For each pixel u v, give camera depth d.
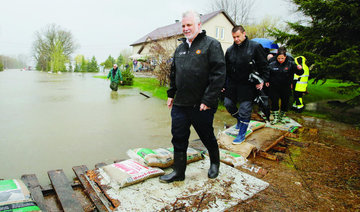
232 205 2.14
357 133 4.98
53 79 21.58
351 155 3.62
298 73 4.63
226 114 6.87
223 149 3.48
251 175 2.82
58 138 4.36
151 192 2.25
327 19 6.98
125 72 15.41
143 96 10.41
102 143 4.14
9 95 9.77
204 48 2.22
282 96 4.94
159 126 5.42
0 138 4.27
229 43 26.78
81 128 5.09
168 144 4.18
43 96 9.73
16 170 3.01
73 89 12.69
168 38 13.49
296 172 2.98
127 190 2.26
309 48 7.66
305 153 3.68
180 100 2.33
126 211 1.96
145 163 2.68
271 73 4.75
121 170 2.51
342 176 2.90
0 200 1.74
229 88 3.63
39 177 2.84
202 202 2.14
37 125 5.24
